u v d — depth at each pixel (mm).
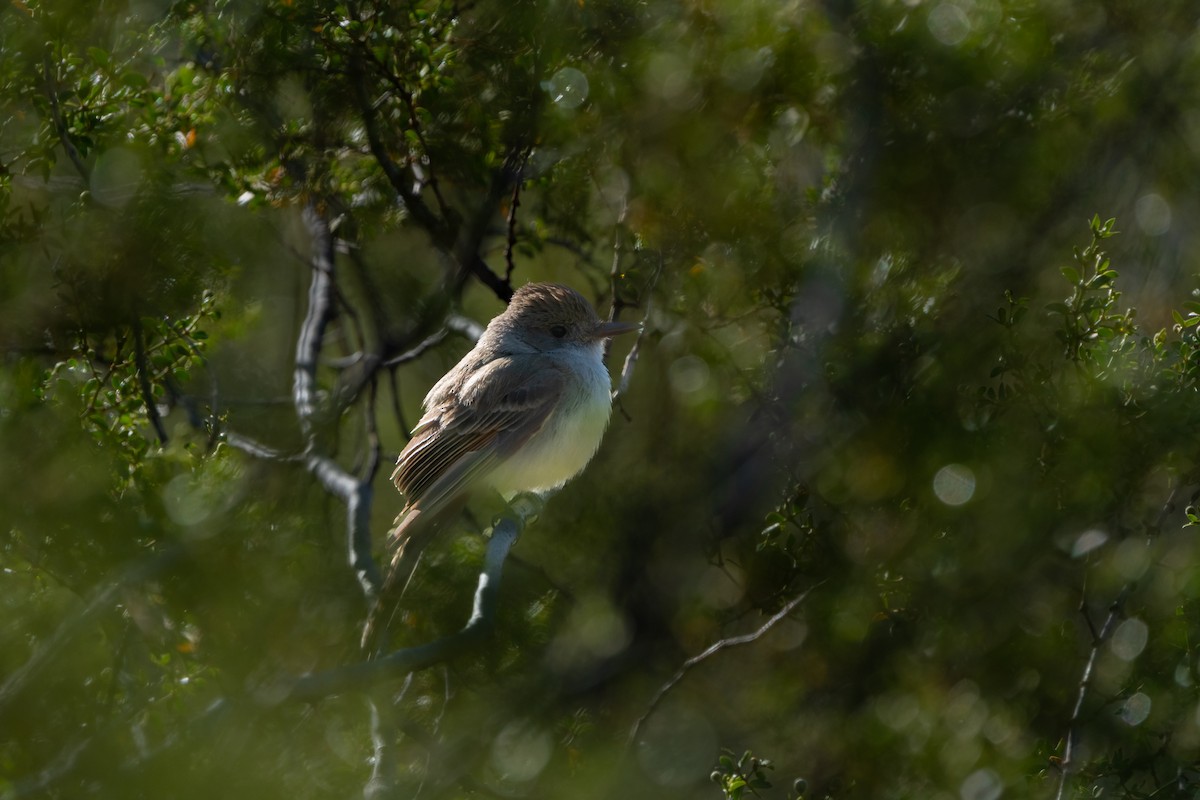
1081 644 11688
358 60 10367
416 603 10914
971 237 12930
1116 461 10398
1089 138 12750
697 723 13617
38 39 9406
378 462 11805
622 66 11195
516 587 12422
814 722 12312
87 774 7379
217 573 8523
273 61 10367
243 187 10586
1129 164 13398
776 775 12180
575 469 11750
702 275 11711
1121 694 9484
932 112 12234
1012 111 12477
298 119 11039
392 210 11227
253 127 10648
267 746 7934
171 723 8047
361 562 10141
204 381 13727
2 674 8344
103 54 9570
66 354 9766
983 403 11312
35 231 9578
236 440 12039
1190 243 13359
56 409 8797
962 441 11594
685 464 14672
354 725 9172
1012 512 11375
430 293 12750
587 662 14500
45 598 8734
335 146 10992
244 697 7461
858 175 12125
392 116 10859
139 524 8602
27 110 9953
